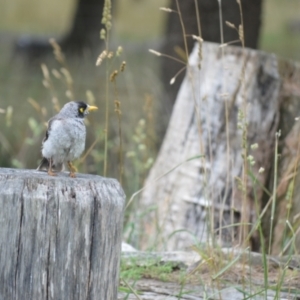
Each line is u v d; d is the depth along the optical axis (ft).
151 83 60.39
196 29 54.19
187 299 26.66
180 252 31.94
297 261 29.40
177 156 38.42
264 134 36.91
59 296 20.48
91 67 70.90
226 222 35.99
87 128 52.01
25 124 58.80
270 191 36.96
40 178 20.81
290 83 38.11
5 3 122.62
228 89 37.04
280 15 134.72
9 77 72.59
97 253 20.90
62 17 119.85
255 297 25.98
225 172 36.63
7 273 20.16
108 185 21.61
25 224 20.13
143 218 38.47
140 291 27.61
